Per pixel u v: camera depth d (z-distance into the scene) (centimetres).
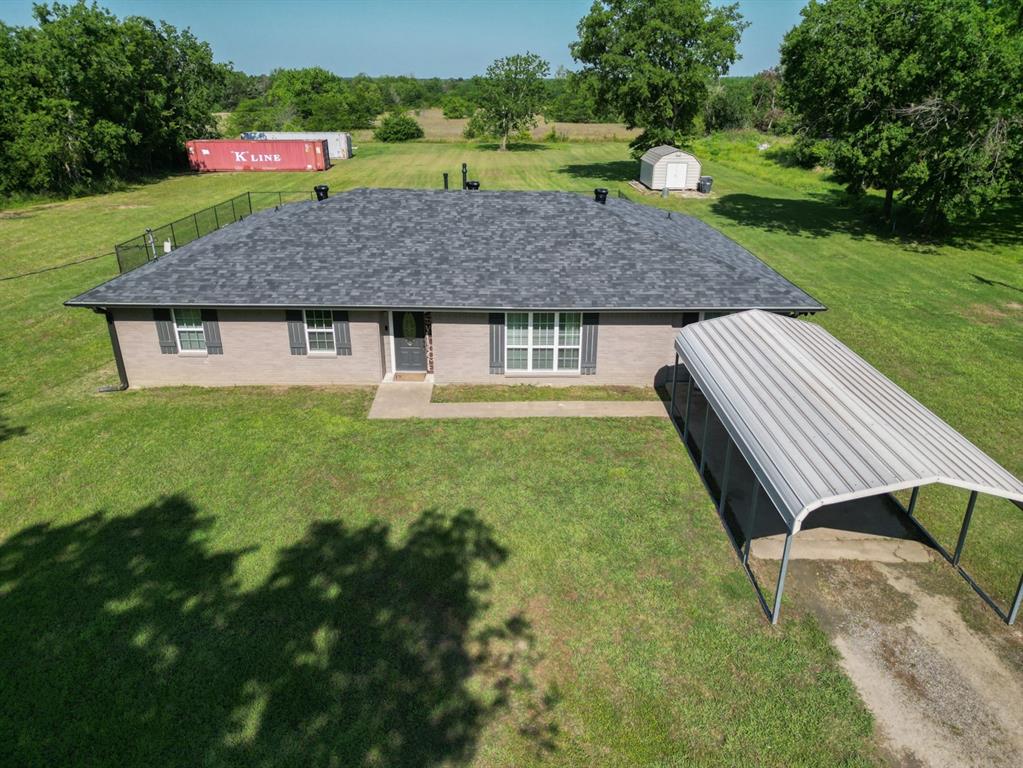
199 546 1157
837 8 3077
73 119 4744
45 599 1038
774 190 4853
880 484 913
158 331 1738
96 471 1385
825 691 881
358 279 1731
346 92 10525
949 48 2855
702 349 1470
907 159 3027
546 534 1191
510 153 6831
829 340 1511
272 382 1797
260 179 5422
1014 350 2022
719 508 1269
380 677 900
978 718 846
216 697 872
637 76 4734
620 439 1520
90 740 819
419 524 1216
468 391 1761
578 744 811
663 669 916
